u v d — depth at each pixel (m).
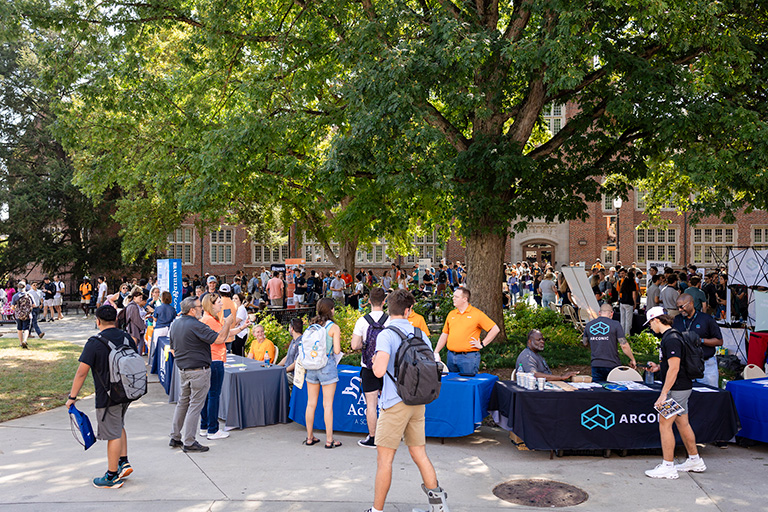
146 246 25.53
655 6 8.49
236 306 8.87
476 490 5.43
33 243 30.58
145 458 6.32
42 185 30.27
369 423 6.85
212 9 11.89
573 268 15.43
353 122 10.47
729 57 9.30
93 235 32.75
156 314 11.90
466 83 10.68
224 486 5.44
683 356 5.83
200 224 26.31
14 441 6.95
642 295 24.23
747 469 6.14
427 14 11.56
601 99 12.31
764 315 11.36
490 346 12.29
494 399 7.12
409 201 11.46
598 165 12.96
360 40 10.38
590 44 9.49
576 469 6.11
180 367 6.56
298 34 12.55
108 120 13.70
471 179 11.77
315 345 6.80
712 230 38.00
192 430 6.58
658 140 10.65
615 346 8.29
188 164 12.89
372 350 6.64
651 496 5.30
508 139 11.27
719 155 9.26
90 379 10.94
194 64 12.89
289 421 8.17
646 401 6.52
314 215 22.27
